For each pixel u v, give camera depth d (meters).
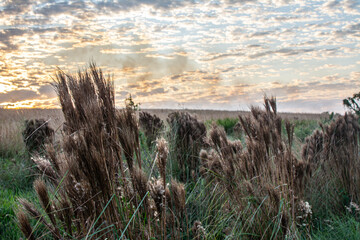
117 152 2.08
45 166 2.08
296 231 2.57
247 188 2.62
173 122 5.64
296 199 2.90
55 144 2.76
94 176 1.84
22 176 5.29
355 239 2.88
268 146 2.77
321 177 3.98
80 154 1.83
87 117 1.89
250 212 2.75
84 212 1.89
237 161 3.01
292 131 2.83
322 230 3.14
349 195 3.68
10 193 4.44
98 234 1.88
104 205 1.89
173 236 2.26
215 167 3.38
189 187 4.18
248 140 2.92
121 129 2.10
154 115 6.46
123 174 2.08
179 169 4.79
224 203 3.18
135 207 2.08
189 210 3.43
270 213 2.61
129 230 1.98
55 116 3.17
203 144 5.03
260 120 2.80
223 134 3.01
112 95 2.15
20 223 1.87
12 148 7.30
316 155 4.29
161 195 1.97
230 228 2.83
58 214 1.95
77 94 2.06
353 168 3.79
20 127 8.57
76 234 2.03
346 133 4.09
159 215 2.00
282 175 2.77
